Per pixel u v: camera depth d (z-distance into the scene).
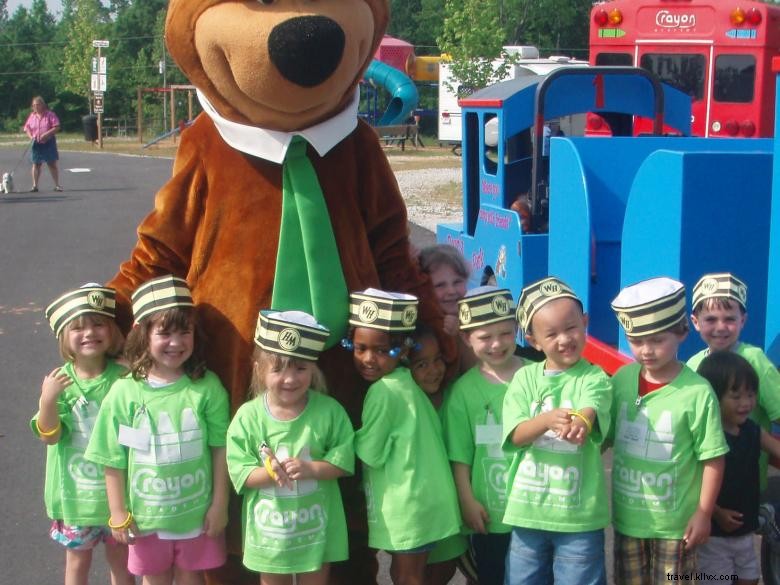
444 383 3.79
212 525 3.54
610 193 5.70
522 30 52.72
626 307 3.52
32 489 5.14
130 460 3.53
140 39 66.19
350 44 3.47
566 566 3.49
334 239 3.64
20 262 11.25
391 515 3.49
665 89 7.23
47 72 56.84
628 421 3.56
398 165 23.94
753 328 4.82
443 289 4.29
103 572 4.43
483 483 3.64
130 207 16.38
